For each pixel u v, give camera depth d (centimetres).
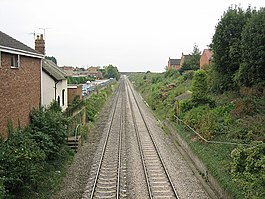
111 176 1706
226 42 2714
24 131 1795
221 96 2800
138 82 9831
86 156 2067
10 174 1247
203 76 2797
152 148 2305
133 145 2395
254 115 2056
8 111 1639
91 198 1388
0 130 1536
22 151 1362
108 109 4409
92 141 2500
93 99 4244
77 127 2381
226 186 1380
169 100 4031
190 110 2714
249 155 1431
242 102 2223
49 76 2722
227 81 2775
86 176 1692
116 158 2042
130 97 6266
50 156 1747
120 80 15462
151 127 3125
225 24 2736
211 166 1623
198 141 2109
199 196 1450
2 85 1559
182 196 1448
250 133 1830
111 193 1475
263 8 2373
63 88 3123
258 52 2164
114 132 2866
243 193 1267
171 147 2347
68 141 2181
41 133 1789
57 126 1958
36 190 1387
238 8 2811
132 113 4050
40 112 2066
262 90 2241
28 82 1975
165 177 1697
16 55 1766
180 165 1909
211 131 2058
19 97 1808
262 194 1215
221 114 2305
